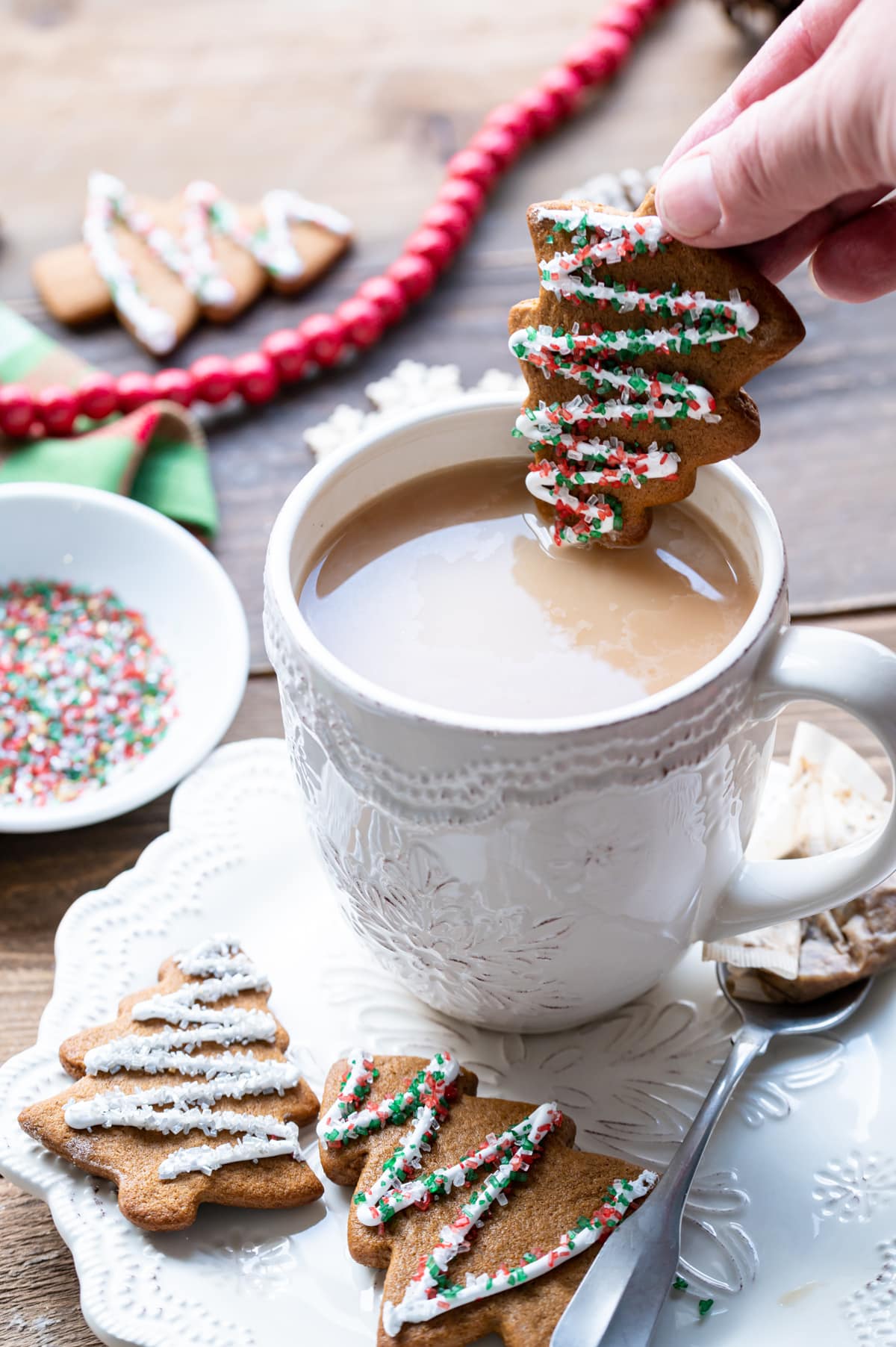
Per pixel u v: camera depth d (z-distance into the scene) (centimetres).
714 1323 42
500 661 44
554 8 87
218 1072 46
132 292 69
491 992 45
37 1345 44
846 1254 43
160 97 81
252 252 71
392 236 73
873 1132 45
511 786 40
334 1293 43
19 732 57
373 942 46
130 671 58
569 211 42
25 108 80
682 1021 48
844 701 41
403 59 83
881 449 64
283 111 80
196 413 67
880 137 41
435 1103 45
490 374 67
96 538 60
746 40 83
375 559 46
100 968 48
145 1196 43
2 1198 46
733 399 43
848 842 49
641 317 42
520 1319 42
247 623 60
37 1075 46
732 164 41
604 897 42
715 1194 44
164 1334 42
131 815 54
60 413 64
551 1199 43
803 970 47
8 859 53
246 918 50
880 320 69
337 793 43
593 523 45
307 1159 45
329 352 68
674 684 43
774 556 43
